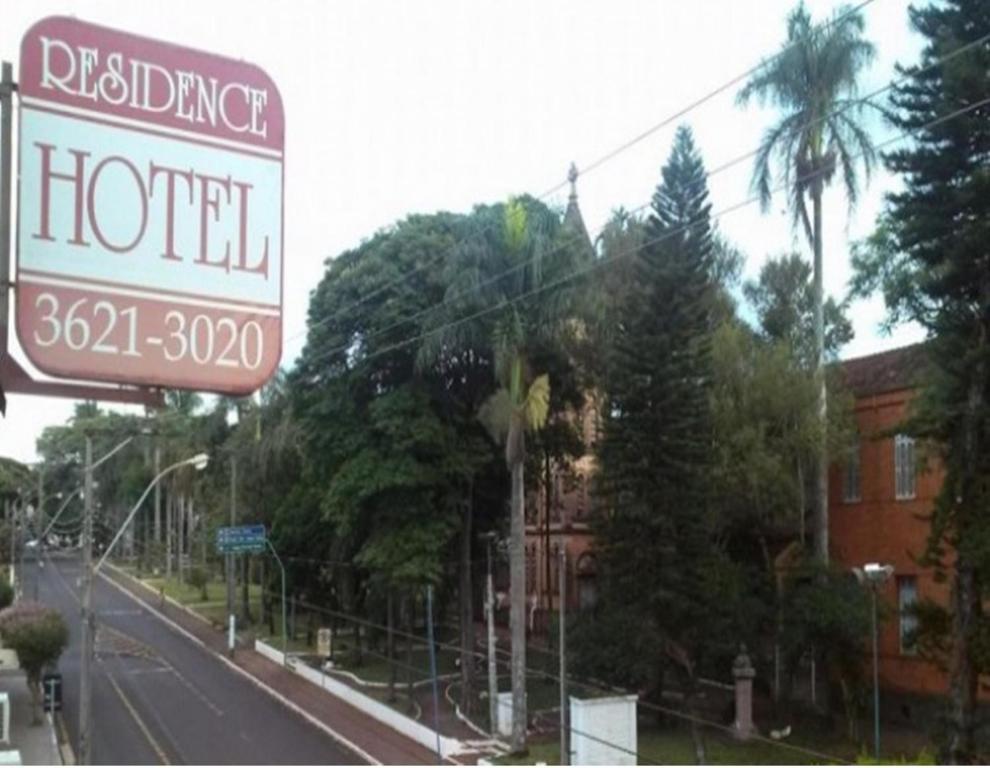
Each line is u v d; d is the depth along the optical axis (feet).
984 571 68.49
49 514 297.74
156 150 14.38
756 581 96.12
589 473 114.32
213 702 119.65
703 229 90.89
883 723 94.79
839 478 105.60
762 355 95.40
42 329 13.50
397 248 109.40
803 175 91.71
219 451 176.86
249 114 15.08
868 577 87.30
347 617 136.56
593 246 96.27
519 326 88.22
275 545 150.10
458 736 97.66
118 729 105.09
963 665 70.03
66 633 111.45
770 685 100.68
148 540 299.99
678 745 88.48
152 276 14.19
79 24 14.06
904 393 97.66
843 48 89.56
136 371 13.97
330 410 111.96
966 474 69.97
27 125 13.65
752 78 92.99
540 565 149.07
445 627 143.02
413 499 106.63
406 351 107.65
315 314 115.44
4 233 13.42
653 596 87.97
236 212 14.84
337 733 104.63
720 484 93.15
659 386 88.69
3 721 90.33
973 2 66.13
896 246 75.72
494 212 90.99
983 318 69.87
